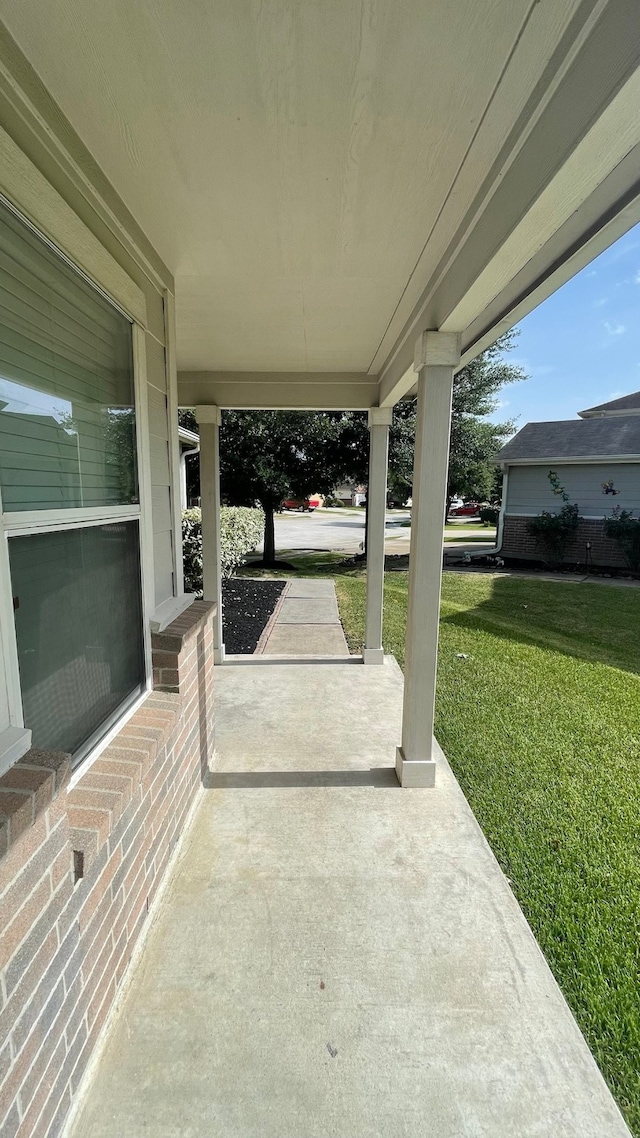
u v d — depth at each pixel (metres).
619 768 3.51
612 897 2.40
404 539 17.42
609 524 11.90
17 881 1.12
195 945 2.00
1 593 1.26
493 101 1.42
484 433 14.53
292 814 2.83
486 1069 1.59
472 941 2.05
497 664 5.61
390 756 3.48
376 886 2.33
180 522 2.97
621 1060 1.70
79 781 1.75
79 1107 1.46
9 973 1.10
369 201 1.98
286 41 1.24
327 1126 1.44
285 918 2.14
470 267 2.04
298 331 3.62
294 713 4.16
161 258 2.52
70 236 1.59
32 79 1.38
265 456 11.44
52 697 1.60
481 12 1.14
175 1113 1.46
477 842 2.63
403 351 3.55
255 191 1.93
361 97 1.42
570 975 2.01
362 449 11.39
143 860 2.02
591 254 1.98
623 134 1.17
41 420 1.52
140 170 1.81
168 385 2.73
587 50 1.18
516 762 3.58
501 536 13.79
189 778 2.73
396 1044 1.66
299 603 8.50
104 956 1.65
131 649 2.27
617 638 6.64
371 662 5.37
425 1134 1.43
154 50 1.28
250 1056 1.61
